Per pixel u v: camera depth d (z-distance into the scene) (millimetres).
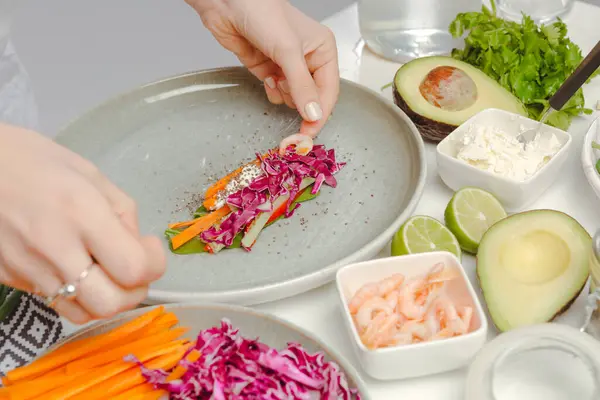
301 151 777
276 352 590
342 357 588
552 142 739
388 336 605
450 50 903
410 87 807
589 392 562
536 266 652
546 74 810
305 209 754
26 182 522
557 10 952
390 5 892
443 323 613
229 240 720
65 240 524
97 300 540
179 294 647
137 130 845
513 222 674
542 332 587
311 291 689
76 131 817
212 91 873
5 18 898
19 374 582
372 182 769
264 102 867
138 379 589
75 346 599
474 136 747
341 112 842
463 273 634
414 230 695
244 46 840
